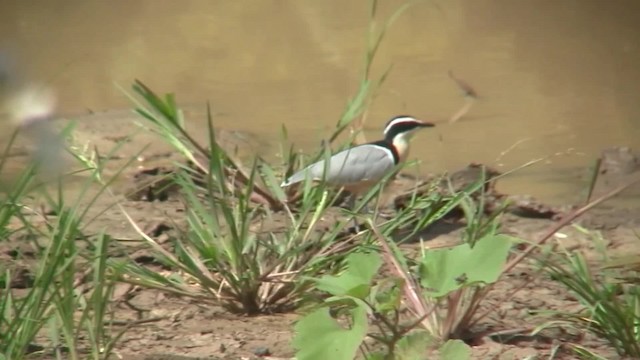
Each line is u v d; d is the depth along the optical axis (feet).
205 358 25.53
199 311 29.45
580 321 27.20
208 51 83.87
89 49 84.48
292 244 31.35
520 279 32.60
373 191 34.86
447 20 89.20
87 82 74.59
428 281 23.99
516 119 62.23
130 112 62.59
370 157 42.86
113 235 37.11
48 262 25.22
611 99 67.77
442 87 70.85
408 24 88.79
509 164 52.21
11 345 22.81
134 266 30.04
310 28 89.20
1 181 30.76
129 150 53.62
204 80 75.61
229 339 27.07
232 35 87.97
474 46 82.64
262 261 30.96
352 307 25.02
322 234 31.60
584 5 90.84
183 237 32.53
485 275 23.41
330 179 42.11
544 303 30.22
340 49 83.20
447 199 33.19
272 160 52.13
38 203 39.32
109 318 28.22
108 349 24.48
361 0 95.04
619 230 40.19
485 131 59.31
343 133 54.39
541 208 41.86
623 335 26.21
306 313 29.14
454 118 62.39
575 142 56.95
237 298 29.60
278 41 85.97
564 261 31.27
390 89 70.23
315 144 56.34
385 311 23.76
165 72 78.07
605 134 59.16
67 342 23.49
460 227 39.37
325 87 72.64
